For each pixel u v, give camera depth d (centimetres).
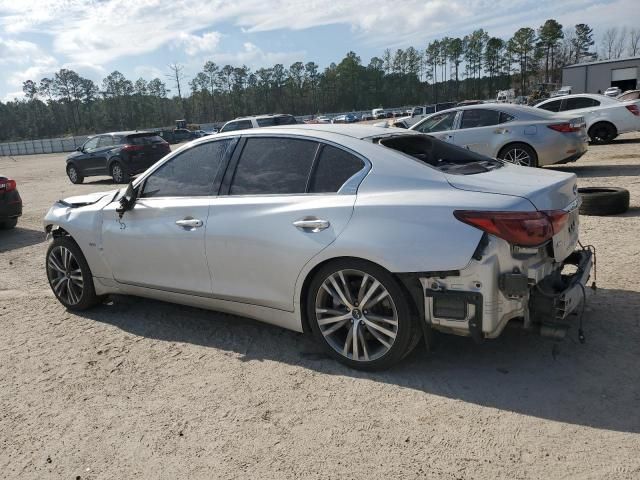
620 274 498
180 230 412
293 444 285
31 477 273
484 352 372
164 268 430
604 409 298
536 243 304
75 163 1814
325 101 13800
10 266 716
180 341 426
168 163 442
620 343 369
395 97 13800
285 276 365
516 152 1036
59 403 343
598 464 254
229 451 283
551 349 369
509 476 251
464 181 332
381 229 326
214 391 344
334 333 368
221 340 423
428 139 404
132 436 302
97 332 455
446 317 315
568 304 316
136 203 446
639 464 253
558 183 340
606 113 1616
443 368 354
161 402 335
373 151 356
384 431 290
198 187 419
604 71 5306
